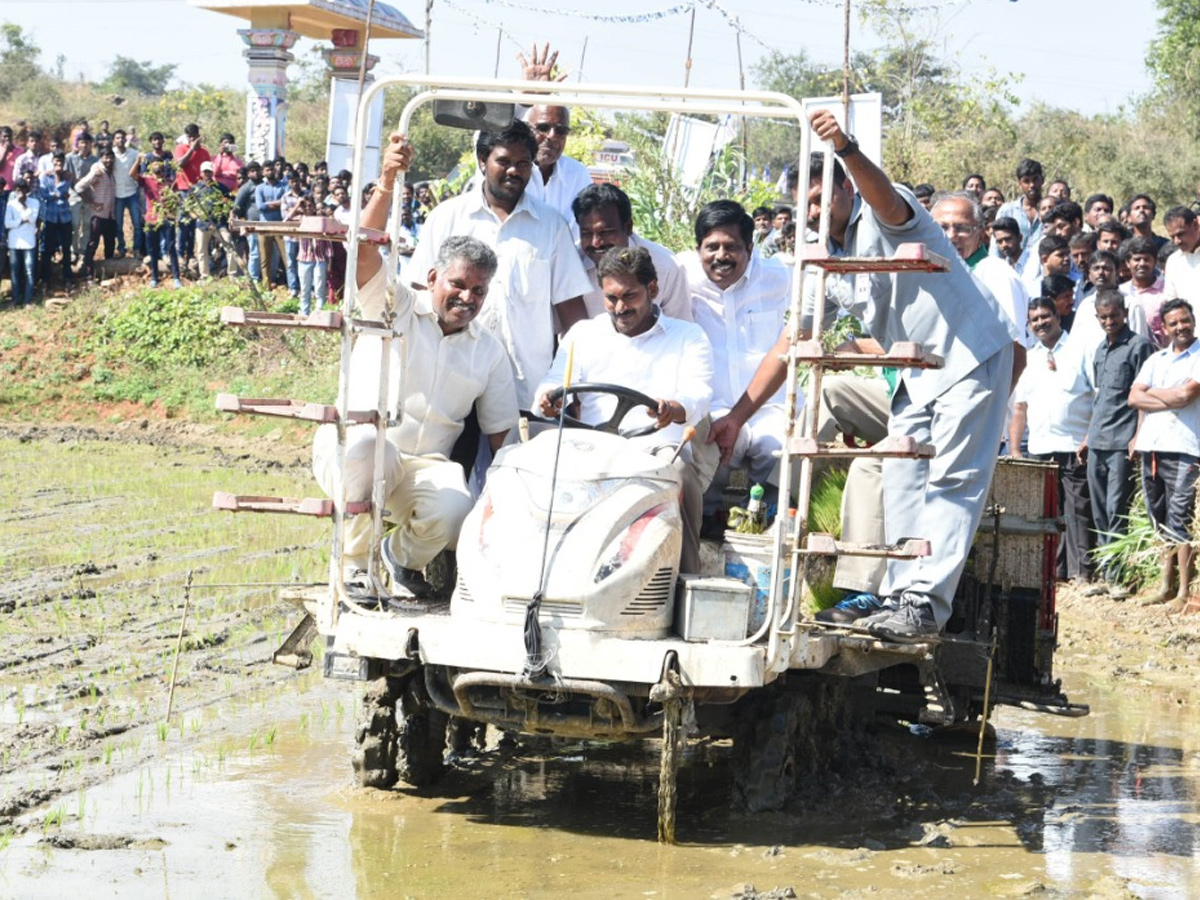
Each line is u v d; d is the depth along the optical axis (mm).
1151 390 11266
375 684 6449
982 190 16266
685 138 14953
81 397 23109
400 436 6918
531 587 5812
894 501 6746
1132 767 7387
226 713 7859
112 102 52344
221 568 12156
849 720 7191
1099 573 12227
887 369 7309
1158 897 5430
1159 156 32344
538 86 6316
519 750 7418
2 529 14172
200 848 5746
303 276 22609
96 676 8562
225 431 22031
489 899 5262
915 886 5480
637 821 6250
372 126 23453
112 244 25938
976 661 7160
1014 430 12547
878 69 27625
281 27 26516
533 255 7648
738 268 7727
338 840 5891
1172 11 40781
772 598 5824
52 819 6031
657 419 6543
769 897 5277
